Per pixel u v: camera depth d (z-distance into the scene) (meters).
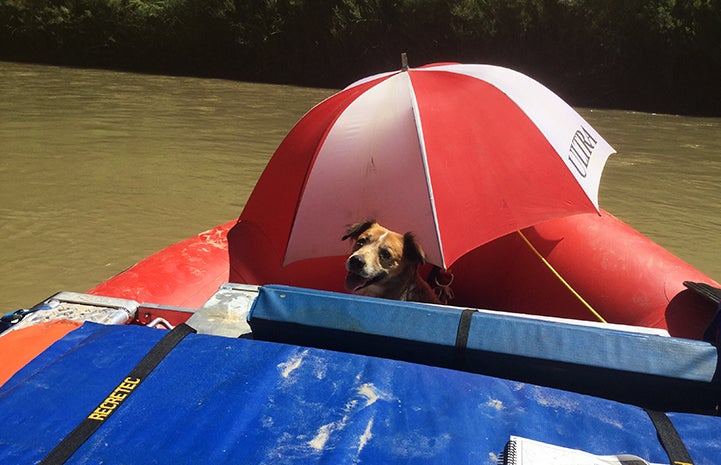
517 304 2.16
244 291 1.36
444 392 0.91
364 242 1.78
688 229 4.34
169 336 1.03
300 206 1.91
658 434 0.84
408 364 0.97
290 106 10.15
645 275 1.96
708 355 1.02
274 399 0.88
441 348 1.09
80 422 0.84
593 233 2.15
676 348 1.04
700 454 0.81
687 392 1.01
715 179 5.73
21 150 6.22
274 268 2.12
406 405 0.88
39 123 7.71
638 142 7.75
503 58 13.44
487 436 0.83
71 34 16.73
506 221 1.77
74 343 1.04
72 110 8.85
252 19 15.41
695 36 11.64
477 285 2.25
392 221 1.81
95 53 16.72
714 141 7.95
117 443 0.80
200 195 4.85
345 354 1.00
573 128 2.03
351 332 1.12
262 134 7.39
